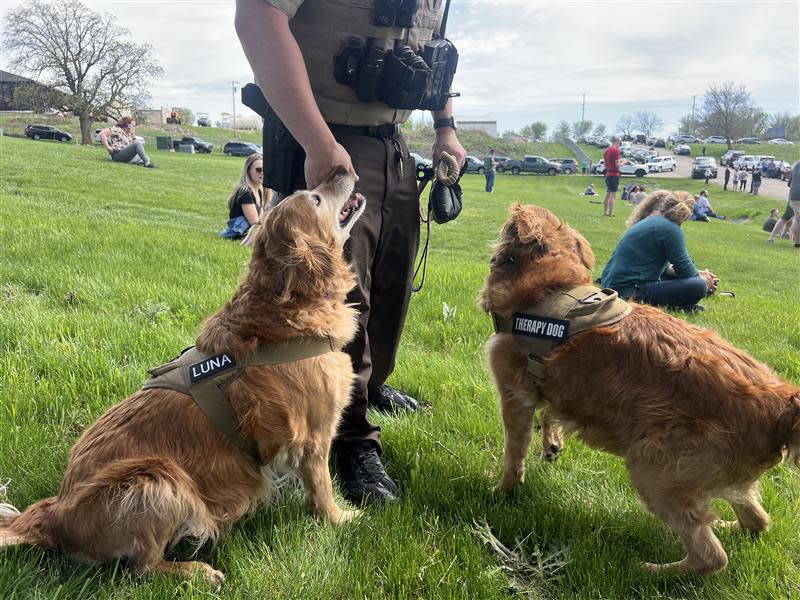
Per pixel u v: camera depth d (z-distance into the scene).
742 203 44.94
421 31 3.38
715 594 2.71
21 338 4.57
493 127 106.06
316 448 2.92
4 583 2.27
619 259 8.55
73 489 2.50
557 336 3.08
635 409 2.84
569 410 3.10
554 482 3.55
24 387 3.81
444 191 3.81
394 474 3.62
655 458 2.78
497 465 3.75
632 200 34.53
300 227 2.87
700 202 33.56
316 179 3.02
